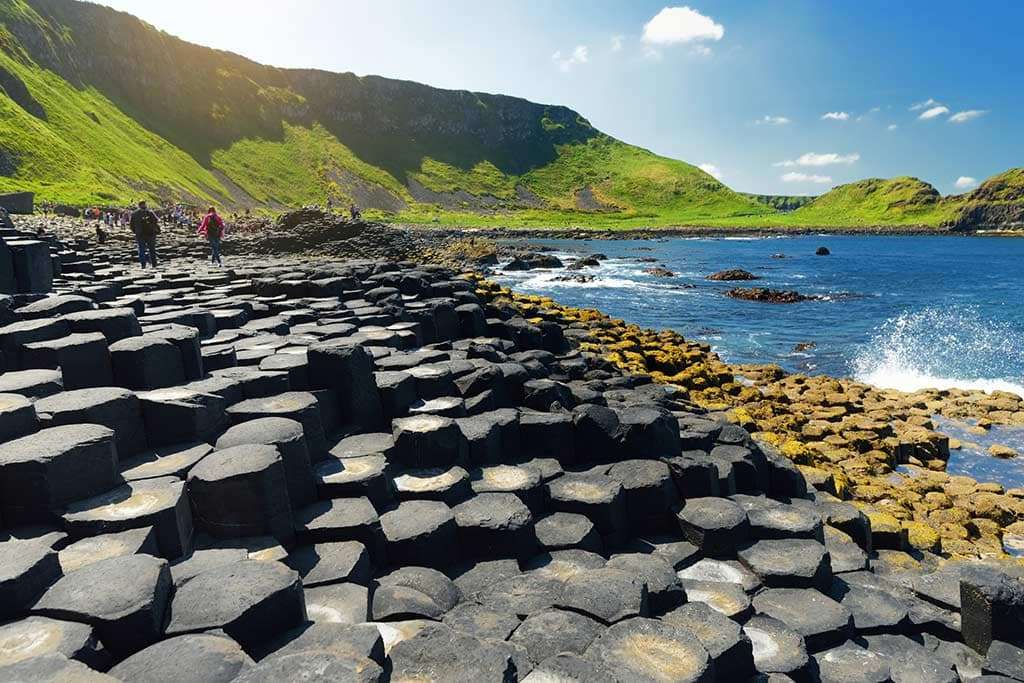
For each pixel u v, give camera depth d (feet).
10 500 13.62
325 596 13.34
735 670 12.42
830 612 15.75
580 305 104.78
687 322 91.04
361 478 17.15
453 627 13.02
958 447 42.57
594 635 12.52
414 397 24.13
